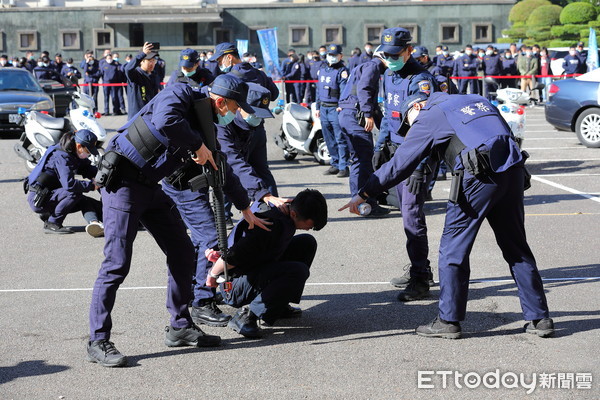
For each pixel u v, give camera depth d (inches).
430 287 256.1
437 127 198.1
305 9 1747.0
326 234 338.6
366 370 185.3
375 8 1740.9
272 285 205.2
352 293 250.8
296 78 1082.1
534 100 1034.1
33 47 1779.0
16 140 757.3
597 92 605.3
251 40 1769.2
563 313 223.6
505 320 219.3
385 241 323.3
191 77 340.2
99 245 328.5
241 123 236.7
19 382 180.9
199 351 200.5
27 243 335.0
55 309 237.5
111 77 1013.8
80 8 1777.8
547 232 331.0
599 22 1562.5
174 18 1745.8
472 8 1734.7
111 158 185.0
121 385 178.5
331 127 502.9
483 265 280.7
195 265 227.8
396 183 203.9
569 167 516.4
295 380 179.9
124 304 241.3
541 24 1625.2
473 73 1032.2
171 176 194.5
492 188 195.0
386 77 266.4
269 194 228.2
